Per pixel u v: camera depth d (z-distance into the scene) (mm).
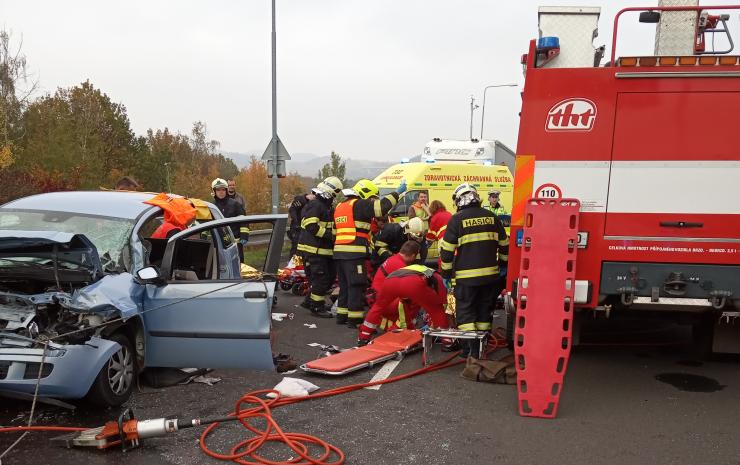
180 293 4934
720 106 4836
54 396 4195
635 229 4980
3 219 5344
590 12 5355
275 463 3754
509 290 5297
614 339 7203
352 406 4895
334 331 7543
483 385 5492
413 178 12523
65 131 27344
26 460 3748
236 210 10305
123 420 3939
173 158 40469
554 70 5055
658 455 3979
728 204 4859
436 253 11594
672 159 4910
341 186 8234
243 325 4840
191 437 4191
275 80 16078
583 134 5027
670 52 6035
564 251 4836
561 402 5020
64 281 4539
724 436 4312
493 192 11805
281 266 13594
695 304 4922
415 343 6594
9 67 28859
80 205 5617
